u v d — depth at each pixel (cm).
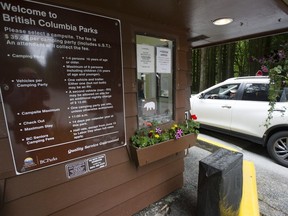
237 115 399
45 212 145
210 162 177
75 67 145
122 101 176
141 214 210
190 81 299
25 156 131
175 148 206
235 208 185
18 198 132
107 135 170
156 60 203
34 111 131
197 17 185
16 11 118
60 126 143
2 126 121
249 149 410
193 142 227
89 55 151
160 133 200
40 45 129
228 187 170
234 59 1093
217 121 440
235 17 190
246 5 159
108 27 160
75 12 141
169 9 163
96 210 175
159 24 198
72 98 146
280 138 334
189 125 228
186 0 146
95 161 165
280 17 192
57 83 138
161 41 206
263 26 227
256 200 219
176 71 221
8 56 118
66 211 156
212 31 244
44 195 143
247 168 286
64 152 147
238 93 405
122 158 184
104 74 161
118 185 187
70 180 154
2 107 120
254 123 371
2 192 125
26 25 122
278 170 316
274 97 249
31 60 126
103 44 158
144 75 195
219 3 153
